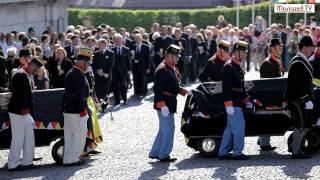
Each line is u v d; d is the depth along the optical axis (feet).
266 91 113.50
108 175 105.40
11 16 236.63
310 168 105.29
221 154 113.09
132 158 116.16
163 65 112.06
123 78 180.24
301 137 111.55
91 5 398.83
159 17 357.00
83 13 362.74
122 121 153.28
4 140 113.91
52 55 158.20
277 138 128.57
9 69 147.43
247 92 113.39
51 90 113.39
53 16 259.80
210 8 374.43
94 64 168.55
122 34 209.77
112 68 178.19
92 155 119.44
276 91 113.39
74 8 385.09
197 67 223.71
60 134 114.21
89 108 116.88
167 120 112.16
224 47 124.47
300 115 110.73
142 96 194.08
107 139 133.08
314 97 114.52
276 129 115.03
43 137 114.62
